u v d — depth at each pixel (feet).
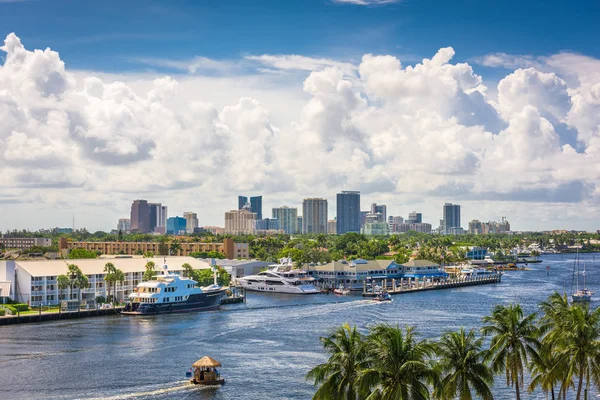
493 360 321.32
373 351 269.64
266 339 601.62
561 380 328.08
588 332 311.88
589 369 319.27
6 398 410.11
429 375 262.26
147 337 611.47
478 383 286.46
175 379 453.99
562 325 330.54
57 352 540.52
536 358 315.58
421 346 268.41
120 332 640.58
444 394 285.02
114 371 475.72
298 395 416.87
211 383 440.86
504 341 318.65
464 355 287.89
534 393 423.23
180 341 591.37
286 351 545.03
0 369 481.05
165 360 511.81
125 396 414.82
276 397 413.18
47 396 414.21
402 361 261.85
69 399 407.64
